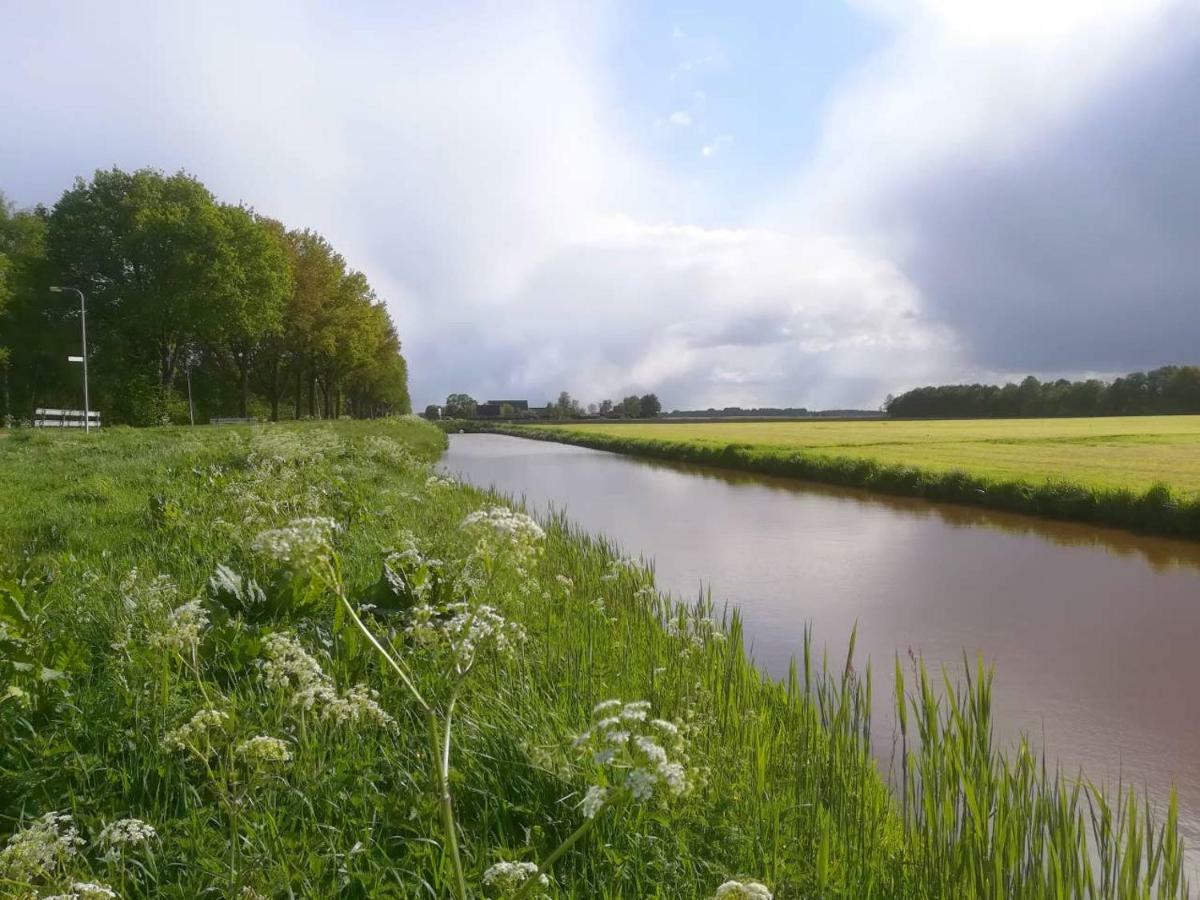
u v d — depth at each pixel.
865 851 3.52
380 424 54.34
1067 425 74.12
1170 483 19.81
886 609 10.40
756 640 8.98
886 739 5.97
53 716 3.71
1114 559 14.19
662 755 1.95
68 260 48.38
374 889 2.58
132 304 46.72
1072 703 7.16
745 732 4.50
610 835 3.11
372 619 4.73
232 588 5.16
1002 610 10.40
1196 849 4.65
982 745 3.91
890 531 17.47
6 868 2.28
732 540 16.11
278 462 14.31
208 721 2.83
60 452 21.52
